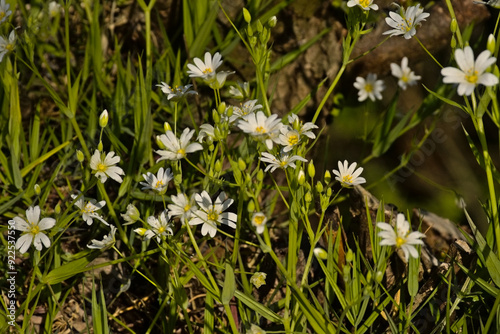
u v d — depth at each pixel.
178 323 0.60
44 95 0.68
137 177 0.61
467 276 0.55
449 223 0.65
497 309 0.52
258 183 0.52
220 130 0.53
